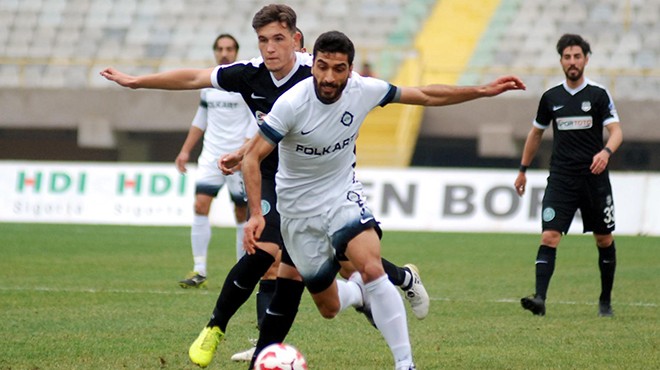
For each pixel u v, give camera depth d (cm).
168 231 7200
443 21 11994
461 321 3170
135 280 4266
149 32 12250
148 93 10888
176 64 11606
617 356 2506
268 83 2377
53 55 12131
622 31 11656
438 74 11350
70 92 10969
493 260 5362
